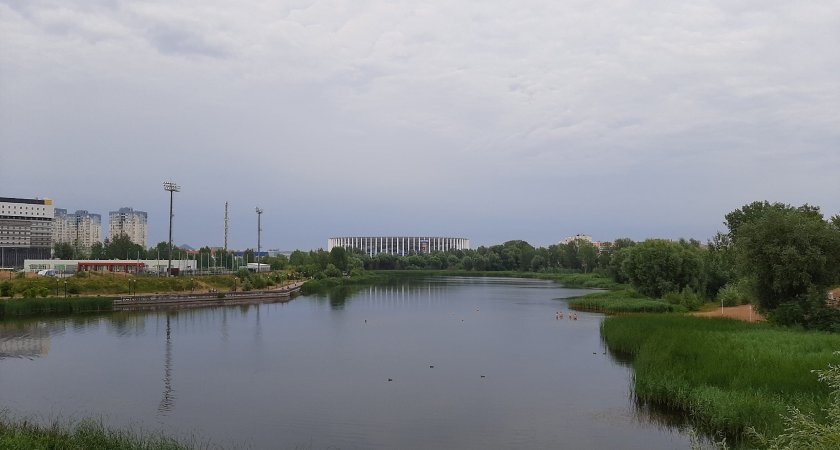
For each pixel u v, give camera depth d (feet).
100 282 375.25
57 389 143.13
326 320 294.46
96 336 232.94
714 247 422.41
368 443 103.60
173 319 293.64
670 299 322.34
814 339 150.92
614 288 531.91
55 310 312.09
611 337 198.80
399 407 126.93
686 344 149.28
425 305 379.96
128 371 165.07
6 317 291.99
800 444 52.29
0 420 103.24
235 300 393.50
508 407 125.90
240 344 215.10
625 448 98.68
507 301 411.13
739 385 110.83
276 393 139.74
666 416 115.24
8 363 176.45
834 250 189.78
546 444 101.76
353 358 186.70
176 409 125.59
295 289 490.49
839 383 54.80
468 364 175.63
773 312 194.08
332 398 134.92
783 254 190.80
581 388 142.20
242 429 111.45
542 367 169.78
